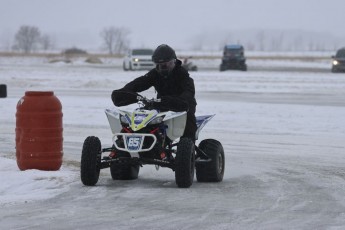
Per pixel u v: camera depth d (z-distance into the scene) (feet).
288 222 32.17
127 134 40.40
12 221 31.99
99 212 34.12
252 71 240.12
